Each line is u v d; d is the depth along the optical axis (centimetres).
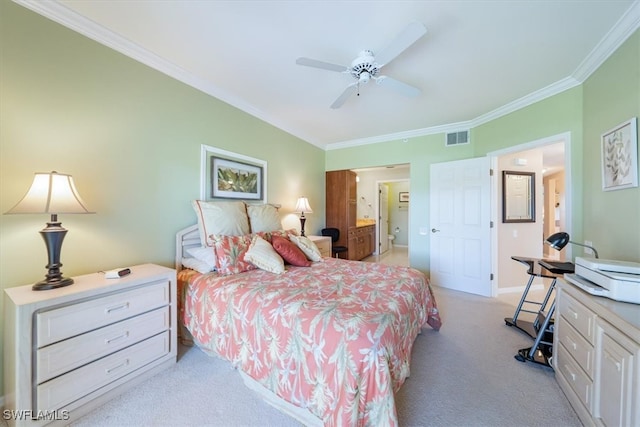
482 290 354
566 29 181
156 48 209
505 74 242
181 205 249
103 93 192
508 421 141
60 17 168
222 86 274
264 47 206
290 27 181
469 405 152
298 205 400
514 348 217
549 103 269
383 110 335
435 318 235
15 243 153
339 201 502
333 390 118
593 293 138
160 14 170
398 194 821
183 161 251
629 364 104
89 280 163
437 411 148
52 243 148
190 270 232
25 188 156
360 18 171
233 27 183
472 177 362
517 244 377
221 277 203
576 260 169
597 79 215
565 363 161
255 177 339
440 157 404
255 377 154
